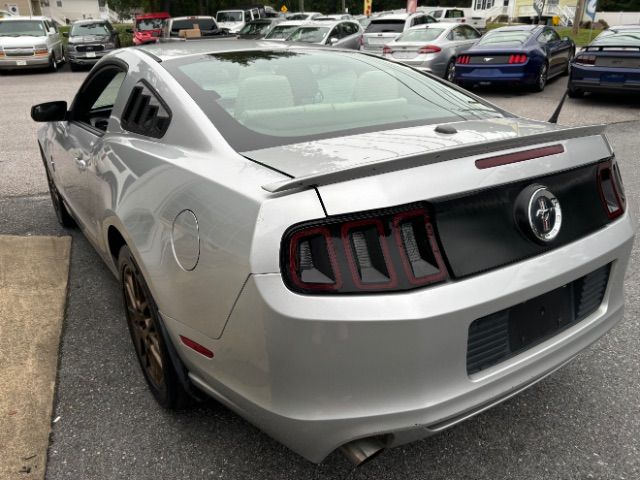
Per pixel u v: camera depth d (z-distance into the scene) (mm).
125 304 2652
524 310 1875
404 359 1609
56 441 2291
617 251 2092
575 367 2740
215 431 2348
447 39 13117
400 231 1627
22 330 3074
